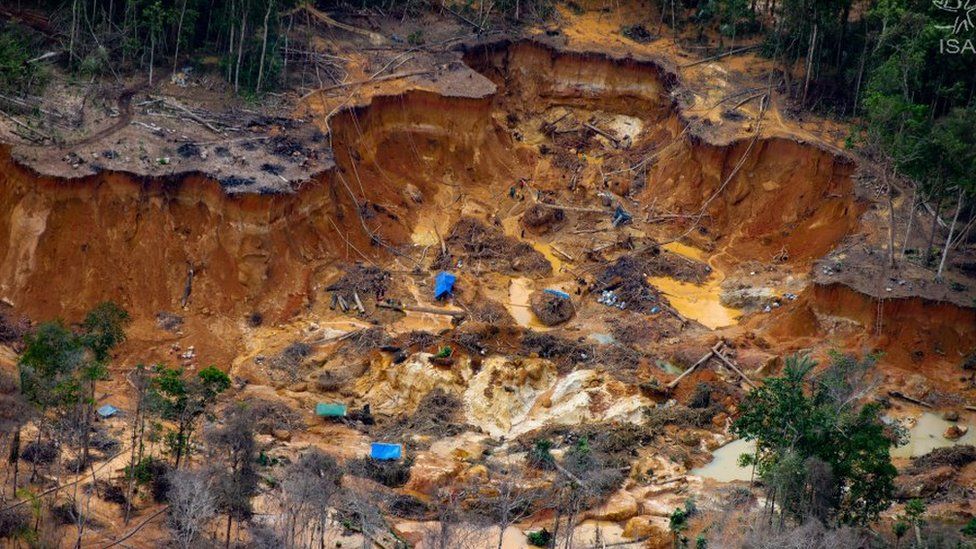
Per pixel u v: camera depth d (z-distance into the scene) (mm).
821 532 57844
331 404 72812
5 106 83875
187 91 91312
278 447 67688
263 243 81562
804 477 59906
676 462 70125
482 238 92188
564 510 64125
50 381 59969
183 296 79812
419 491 65250
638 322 84438
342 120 92812
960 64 92750
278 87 94562
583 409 74312
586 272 90938
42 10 94875
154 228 80188
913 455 72562
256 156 85250
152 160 81625
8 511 56031
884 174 88312
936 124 83562
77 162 79812
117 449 63938
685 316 86188
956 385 78500
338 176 88688
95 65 89000
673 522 63125
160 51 93625
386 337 78750
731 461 71250
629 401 74938
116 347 75438
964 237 87188
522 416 74625
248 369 76062
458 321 82562
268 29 93500
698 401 75688
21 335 74938
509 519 63031
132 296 78688
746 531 60750
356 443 69750
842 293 82062
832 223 93000
